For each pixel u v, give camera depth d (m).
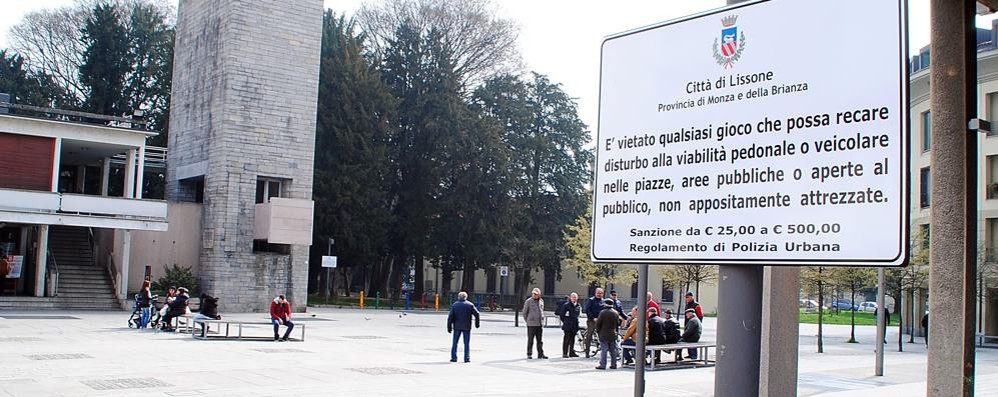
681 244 5.33
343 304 54.56
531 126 67.75
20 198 35.66
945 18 7.34
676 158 5.42
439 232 60.47
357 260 56.56
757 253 4.97
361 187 56.16
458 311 20.47
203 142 44.06
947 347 7.30
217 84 43.12
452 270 64.06
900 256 4.41
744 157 5.09
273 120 43.66
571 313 23.03
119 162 47.25
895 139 4.49
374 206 57.16
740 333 5.03
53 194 36.44
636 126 5.66
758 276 5.04
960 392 7.15
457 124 58.88
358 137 56.66
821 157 4.76
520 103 65.19
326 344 24.55
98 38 62.72
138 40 64.56
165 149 48.69
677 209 5.37
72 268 40.09
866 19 4.65
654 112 5.57
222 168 42.25
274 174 43.56
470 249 59.88
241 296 42.50
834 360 26.36
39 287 37.06
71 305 37.69
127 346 21.36
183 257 43.16
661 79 5.55
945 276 7.34
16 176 37.22
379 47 64.00
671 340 21.75
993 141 40.47
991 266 39.66
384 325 35.78
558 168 67.62
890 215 4.47
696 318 22.42
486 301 69.00
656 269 47.69
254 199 43.12
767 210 4.95
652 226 5.50
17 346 20.36
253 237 43.06
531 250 61.84
